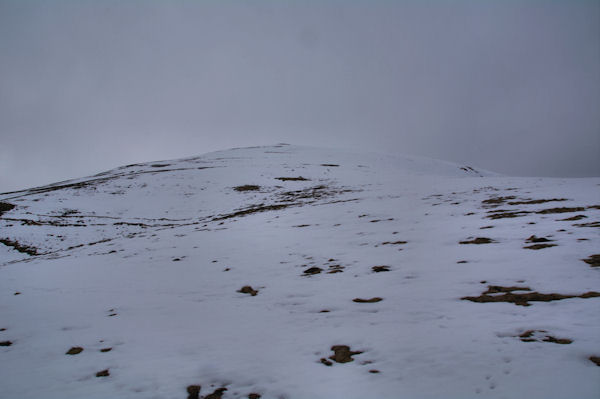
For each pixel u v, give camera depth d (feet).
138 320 22.59
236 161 223.92
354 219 58.90
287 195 122.72
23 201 116.47
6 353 18.67
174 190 140.15
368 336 16.76
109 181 161.79
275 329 19.06
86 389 14.11
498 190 75.72
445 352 14.17
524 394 10.81
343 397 12.00
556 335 14.26
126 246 60.39
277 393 12.80
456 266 27.32
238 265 37.70
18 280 40.57
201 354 16.58
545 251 27.37
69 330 21.70
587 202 48.73
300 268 33.68
